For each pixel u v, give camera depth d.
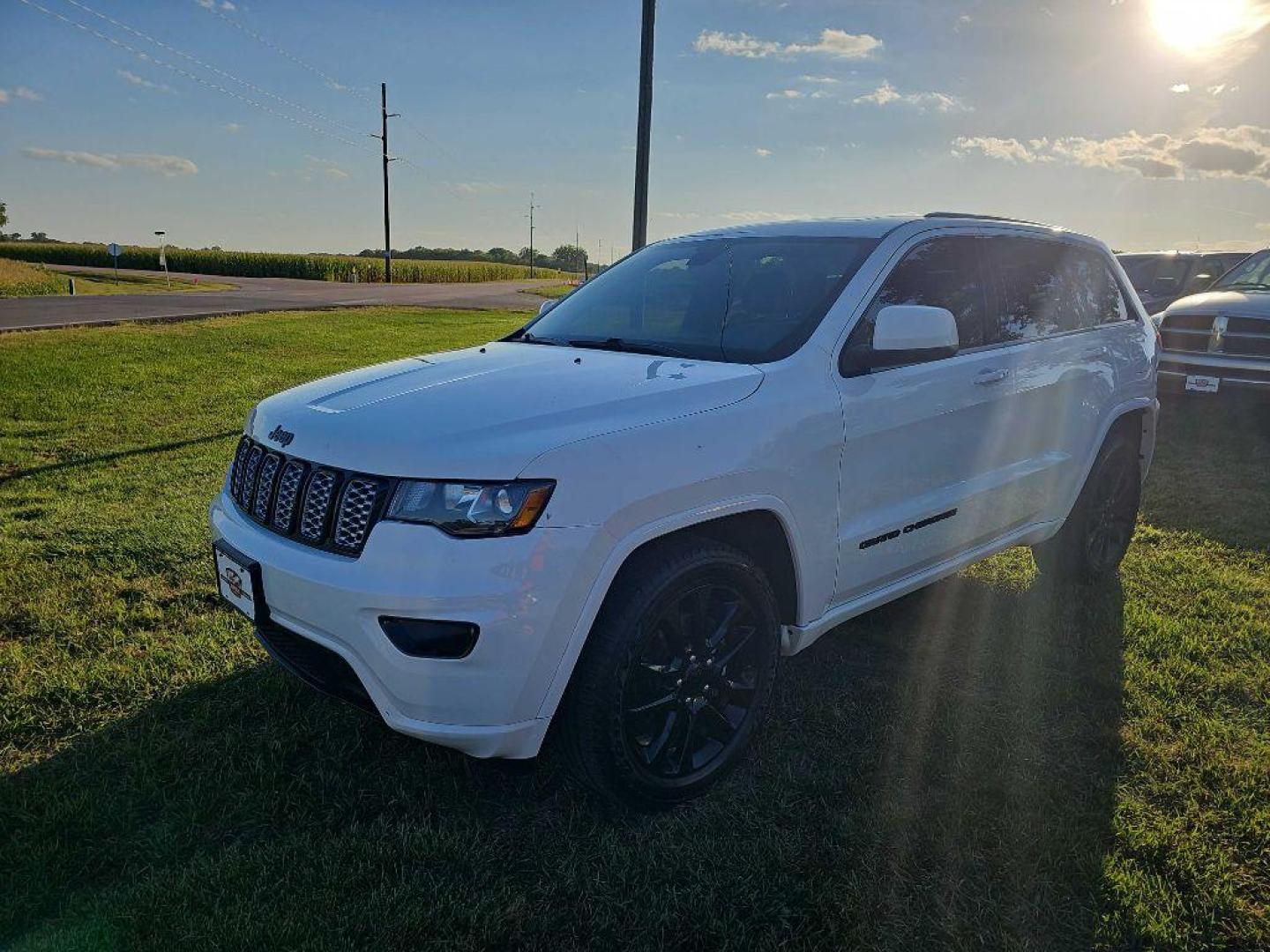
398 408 2.60
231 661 3.55
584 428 2.42
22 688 3.32
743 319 3.26
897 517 3.23
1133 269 13.04
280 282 58.81
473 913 2.24
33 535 5.02
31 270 42.38
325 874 2.37
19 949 2.12
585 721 2.45
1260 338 8.08
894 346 2.94
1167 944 2.21
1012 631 4.00
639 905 2.32
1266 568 4.86
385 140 56.62
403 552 2.25
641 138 10.98
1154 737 3.15
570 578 2.29
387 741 3.03
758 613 2.80
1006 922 2.28
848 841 2.58
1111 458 4.50
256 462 2.84
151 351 13.58
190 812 2.63
